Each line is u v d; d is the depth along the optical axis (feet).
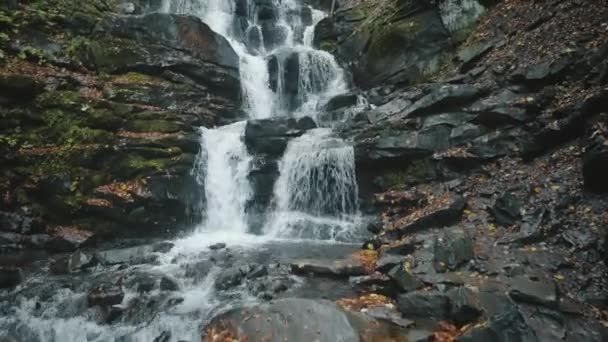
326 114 38.91
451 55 40.11
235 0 57.06
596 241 19.89
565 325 15.87
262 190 33.73
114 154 30.40
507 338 15.08
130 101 34.96
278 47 55.67
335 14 54.08
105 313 19.75
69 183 29.04
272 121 35.09
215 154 33.68
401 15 44.55
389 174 31.48
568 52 29.04
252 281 21.80
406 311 17.92
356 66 46.88
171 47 40.29
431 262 20.35
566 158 25.30
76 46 35.76
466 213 25.31
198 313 19.35
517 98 29.45
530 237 21.52
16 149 28.63
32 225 27.76
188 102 38.50
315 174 33.04
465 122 30.32
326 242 28.84
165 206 30.60
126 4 47.39
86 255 25.17
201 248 27.58
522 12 36.19
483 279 18.72
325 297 19.93
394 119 33.09
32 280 23.07
